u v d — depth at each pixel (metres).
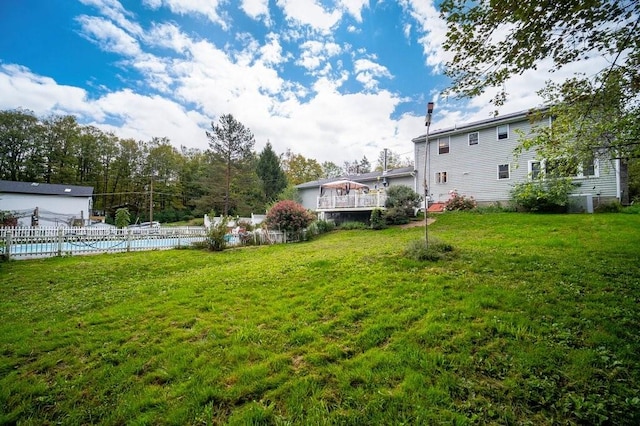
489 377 2.55
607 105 4.58
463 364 2.73
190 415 2.29
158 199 44.25
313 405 2.34
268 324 4.00
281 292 5.39
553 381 2.43
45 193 25.97
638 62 4.10
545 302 3.86
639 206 12.56
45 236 10.30
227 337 3.64
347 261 7.22
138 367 3.00
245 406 2.38
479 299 4.12
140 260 9.77
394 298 4.50
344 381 2.60
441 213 17.33
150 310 4.71
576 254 6.20
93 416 2.35
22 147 34.00
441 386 2.45
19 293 6.01
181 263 9.44
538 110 5.46
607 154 4.91
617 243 6.94
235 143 33.25
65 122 37.16
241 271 7.29
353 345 3.26
